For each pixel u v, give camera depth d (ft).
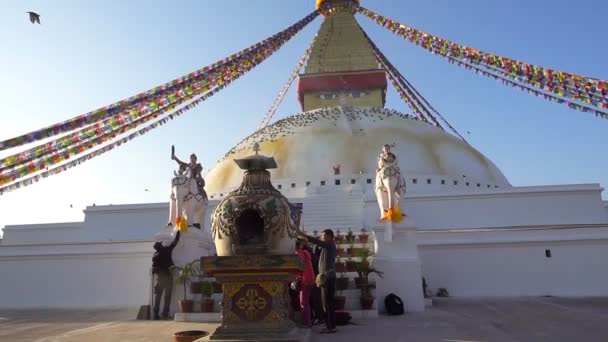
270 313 17.08
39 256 42.16
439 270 42.57
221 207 17.93
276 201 17.75
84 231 62.13
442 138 71.67
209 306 28.40
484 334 20.81
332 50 100.12
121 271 40.81
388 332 21.65
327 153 65.62
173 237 33.63
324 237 23.26
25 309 39.24
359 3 104.32
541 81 31.04
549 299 37.37
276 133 72.79
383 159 34.14
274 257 17.06
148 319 29.78
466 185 65.10
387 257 32.01
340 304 27.30
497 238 42.63
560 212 54.54
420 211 56.70
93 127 34.01
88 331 24.41
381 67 96.37
